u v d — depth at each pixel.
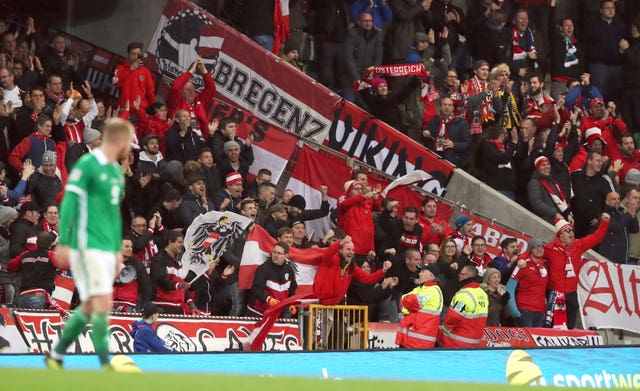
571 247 69.00
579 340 67.94
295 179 73.31
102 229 28.25
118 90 74.62
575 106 83.88
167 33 75.62
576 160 81.62
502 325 66.31
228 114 73.19
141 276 53.66
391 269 62.22
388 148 76.12
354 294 60.31
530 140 79.00
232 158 67.19
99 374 23.78
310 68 83.75
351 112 75.62
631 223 76.94
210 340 54.12
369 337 58.78
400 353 51.00
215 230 56.75
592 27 91.75
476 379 51.81
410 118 79.12
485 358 52.69
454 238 66.81
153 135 64.12
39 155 61.03
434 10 84.94
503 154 77.19
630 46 90.44
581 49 91.75
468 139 78.19
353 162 74.44
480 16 86.75
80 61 74.44
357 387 23.72
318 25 80.62
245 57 75.31
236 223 57.19
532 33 89.06
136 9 80.00
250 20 78.88
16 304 55.06
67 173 60.88
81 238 28.02
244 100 75.12
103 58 74.88
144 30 79.81
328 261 56.78
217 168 65.25
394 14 82.81
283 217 61.84
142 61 71.88
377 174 75.06
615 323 71.31
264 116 75.12
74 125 63.84
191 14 75.50
